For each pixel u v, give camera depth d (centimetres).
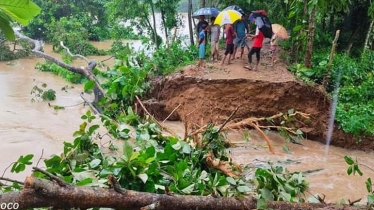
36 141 900
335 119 1019
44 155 808
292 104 1059
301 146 992
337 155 940
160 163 516
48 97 1386
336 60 1220
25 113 1183
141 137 637
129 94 1036
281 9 1374
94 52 2645
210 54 1324
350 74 1177
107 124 725
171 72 1186
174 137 654
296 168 828
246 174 682
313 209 358
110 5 1848
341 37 1493
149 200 315
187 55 1329
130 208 311
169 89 1136
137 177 397
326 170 828
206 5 1706
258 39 1120
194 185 450
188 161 567
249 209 354
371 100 1089
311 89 1056
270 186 429
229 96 1078
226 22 1102
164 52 1335
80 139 549
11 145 863
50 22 3116
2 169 723
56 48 2716
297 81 1066
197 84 1102
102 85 1238
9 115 1149
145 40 1692
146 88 1145
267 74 1123
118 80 1007
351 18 1480
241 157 866
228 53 1203
